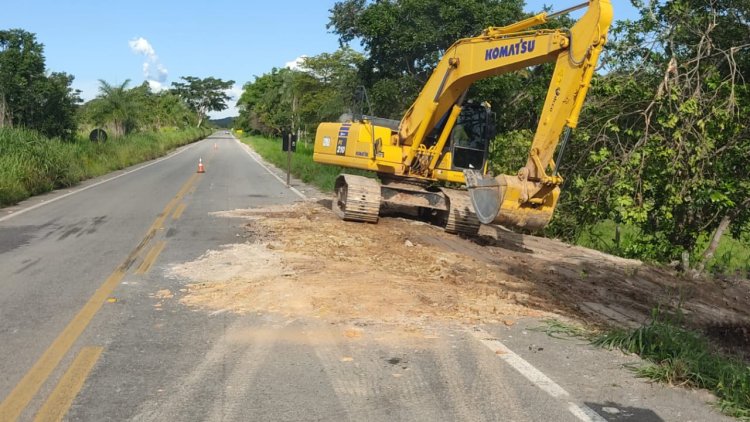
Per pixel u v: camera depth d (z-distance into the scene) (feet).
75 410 13.46
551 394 14.84
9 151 63.21
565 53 28.50
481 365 16.62
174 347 17.57
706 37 38.01
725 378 15.64
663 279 32.86
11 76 95.66
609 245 45.06
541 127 29.30
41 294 23.21
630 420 13.55
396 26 72.28
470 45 35.53
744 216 37.32
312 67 143.13
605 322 22.16
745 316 26.40
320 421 13.12
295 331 19.10
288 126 195.83
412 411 13.67
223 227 40.27
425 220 47.01
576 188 41.93
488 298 23.95
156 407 13.66
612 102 40.93
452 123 41.01
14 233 37.55
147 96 264.52
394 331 19.30
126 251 32.01
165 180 80.02
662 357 17.52
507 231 46.26
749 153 35.12
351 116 48.47
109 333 18.72
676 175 36.81
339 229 39.70
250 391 14.61
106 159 101.50
